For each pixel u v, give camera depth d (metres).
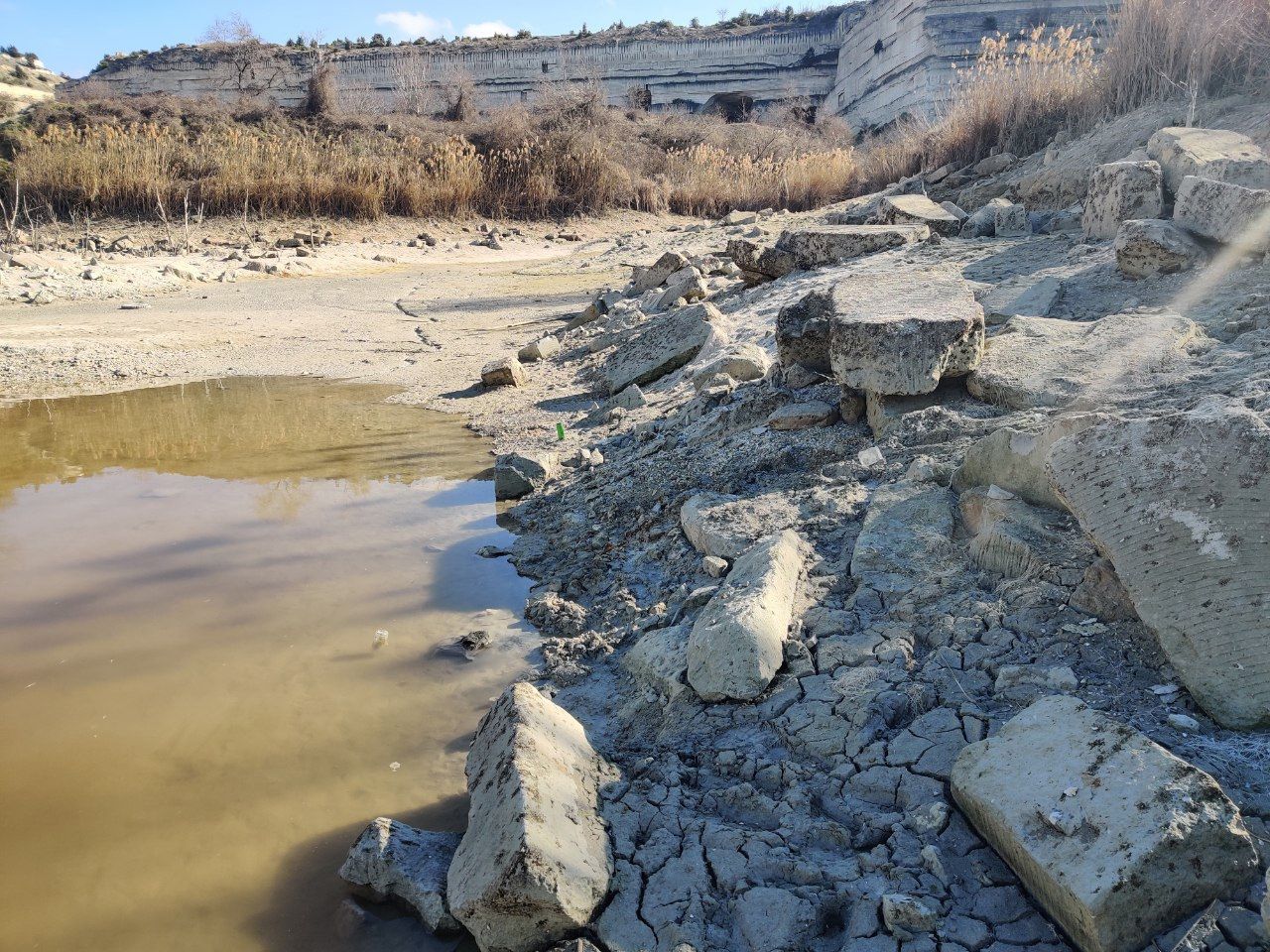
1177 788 2.29
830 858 2.63
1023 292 6.60
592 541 5.21
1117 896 2.14
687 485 5.38
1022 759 2.59
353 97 37.34
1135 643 3.14
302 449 7.38
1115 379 4.66
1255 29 10.71
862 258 9.38
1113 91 12.64
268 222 21.45
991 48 16.25
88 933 2.68
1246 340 4.79
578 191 25.53
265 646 4.30
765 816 2.85
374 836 2.84
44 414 8.57
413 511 6.00
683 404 7.12
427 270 18.58
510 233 23.28
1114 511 3.14
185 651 4.25
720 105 42.28
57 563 5.24
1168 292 6.17
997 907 2.39
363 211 22.58
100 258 17.31
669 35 43.12
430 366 10.36
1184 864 2.17
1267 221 6.18
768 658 3.41
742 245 10.11
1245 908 2.16
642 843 2.78
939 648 3.38
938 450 4.62
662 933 2.46
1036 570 3.57
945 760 2.88
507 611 4.63
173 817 3.16
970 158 15.05
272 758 3.47
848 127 34.56
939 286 5.50
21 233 18.92
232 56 41.44
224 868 2.93
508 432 7.65
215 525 5.81
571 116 30.80
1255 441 2.98
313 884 2.87
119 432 7.92
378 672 4.05
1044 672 3.10
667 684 3.58
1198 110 10.49
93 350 10.89
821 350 5.92
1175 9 11.64
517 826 2.54
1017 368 5.03
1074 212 9.37
